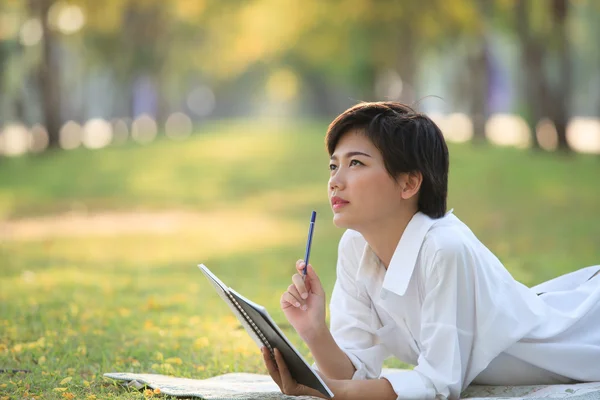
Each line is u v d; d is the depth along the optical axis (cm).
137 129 7944
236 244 1888
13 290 1233
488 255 549
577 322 570
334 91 8444
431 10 4200
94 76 7056
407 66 4609
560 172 3088
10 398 603
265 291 1241
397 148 516
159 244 1911
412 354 573
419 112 539
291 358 497
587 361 557
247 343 859
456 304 520
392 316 554
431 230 528
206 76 9056
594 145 4694
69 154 4625
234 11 5994
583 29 5984
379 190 522
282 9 5103
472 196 2592
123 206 2781
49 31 4678
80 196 3086
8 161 4362
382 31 4412
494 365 563
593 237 1753
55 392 622
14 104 4938
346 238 573
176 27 6425
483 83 4728
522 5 3725
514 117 7781
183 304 1114
